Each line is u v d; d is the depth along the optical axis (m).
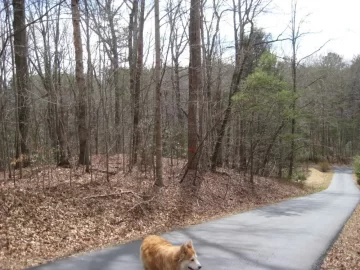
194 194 17.58
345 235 12.44
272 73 26.83
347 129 68.38
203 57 22.86
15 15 15.31
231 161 31.27
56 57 22.86
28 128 16.16
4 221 9.22
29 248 8.38
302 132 41.69
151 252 6.83
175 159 23.70
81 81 15.77
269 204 21.42
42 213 10.27
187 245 6.20
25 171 15.10
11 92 17.62
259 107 23.62
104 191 13.31
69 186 12.87
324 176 48.09
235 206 18.92
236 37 25.59
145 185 15.66
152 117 19.41
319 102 52.12
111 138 21.28
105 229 10.77
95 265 7.73
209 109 22.28
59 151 16.19
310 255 9.42
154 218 12.97
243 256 9.05
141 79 19.67
